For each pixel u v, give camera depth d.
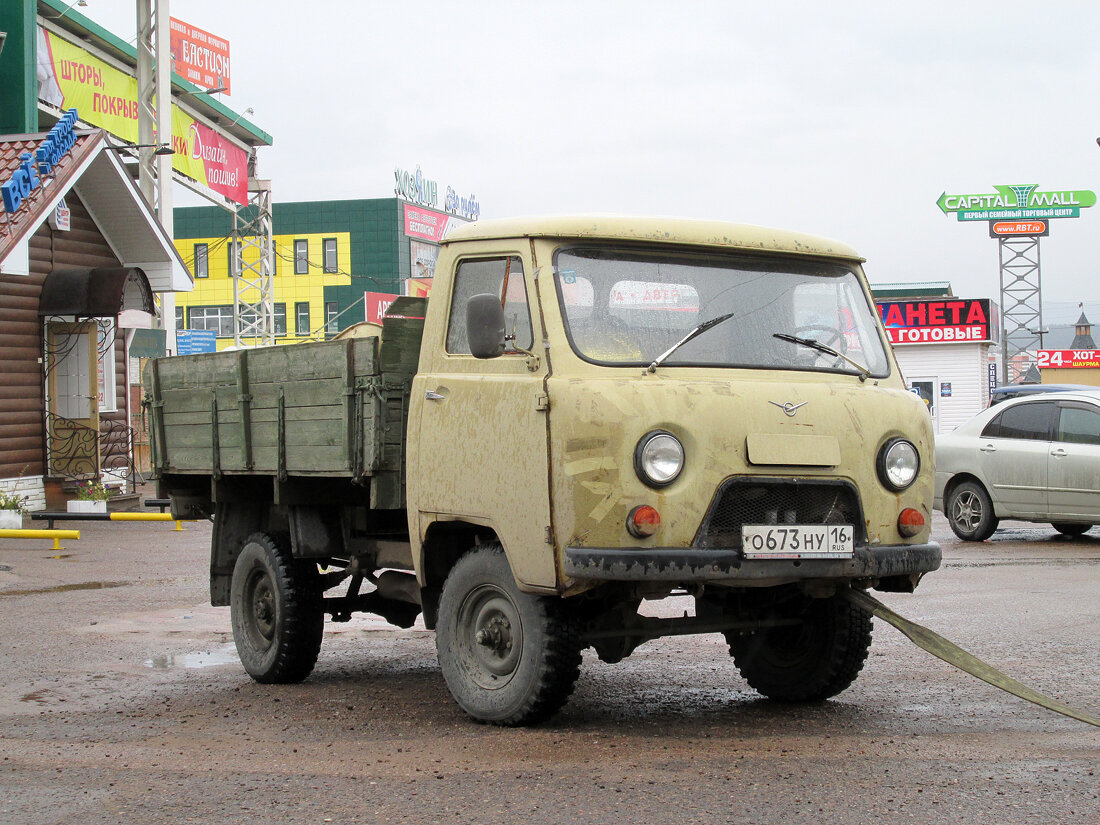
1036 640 9.05
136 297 22.75
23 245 19.61
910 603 10.97
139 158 27.58
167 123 27.59
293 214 83.44
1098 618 10.02
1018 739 6.14
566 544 5.92
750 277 6.70
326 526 8.03
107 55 40.00
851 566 6.17
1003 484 16.48
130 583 13.29
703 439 5.95
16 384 21.47
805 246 6.88
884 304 40.31
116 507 22.20
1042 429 16.27
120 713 7.18
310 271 83.19
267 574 8.16
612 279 6.40
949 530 18.67
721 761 5.72
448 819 4.93
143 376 9.55
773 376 6.42
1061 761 5.68
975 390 39.72
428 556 6.93
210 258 81.19
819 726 6.50
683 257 6.59
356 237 82.88
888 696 7.33
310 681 8.22
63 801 5.34
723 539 5.99
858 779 5.39
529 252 6.37
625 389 5.95
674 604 11.09
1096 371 57.66
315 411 7.55
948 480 17.12
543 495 6.03
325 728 6.70
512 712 6.37
